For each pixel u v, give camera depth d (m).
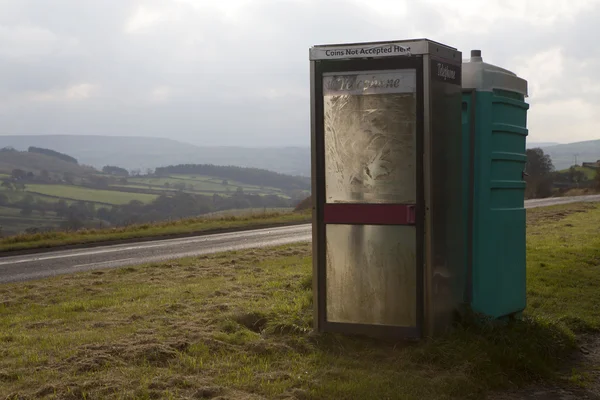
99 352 6.40
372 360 6.46
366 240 6.97
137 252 19.70
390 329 6.88
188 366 6.04
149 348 6.42
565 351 7.33
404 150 6.85
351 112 7.02
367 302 6.98
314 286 7.16
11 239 24.73
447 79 7.04
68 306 9.78
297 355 6.50
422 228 6.75
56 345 6.96
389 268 6.90
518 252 8.27
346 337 7.02
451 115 7.13
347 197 7.06
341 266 7.07
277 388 5.50
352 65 6.97
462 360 6.25
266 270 13.66
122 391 5.36
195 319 8.13
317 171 7.11
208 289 10.81
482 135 7.56
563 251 15.93
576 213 32.72
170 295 10.36
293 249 18.47
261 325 7.75
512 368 6.43
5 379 5.78
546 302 9.80
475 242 7.58
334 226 7.07
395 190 6.89
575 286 11.24
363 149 6.99
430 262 6.72
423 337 6.77
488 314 7.60
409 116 6.82
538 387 6.21
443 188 6.97
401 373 5.98
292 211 39.28
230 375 5.85
